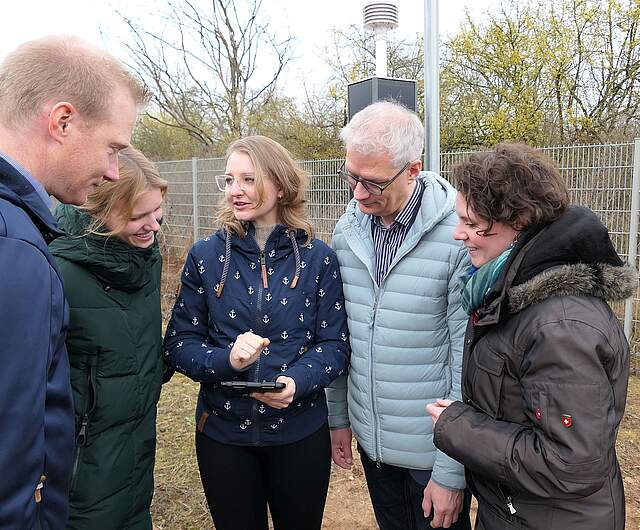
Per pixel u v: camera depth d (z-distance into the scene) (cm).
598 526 123
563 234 120
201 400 184
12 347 84
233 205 174
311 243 184
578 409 112
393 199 169
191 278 182
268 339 169
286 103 1148
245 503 180
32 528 97
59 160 108
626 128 960
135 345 159
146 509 171
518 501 129
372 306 180
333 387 207
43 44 107
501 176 125
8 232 88
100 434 153
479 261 139
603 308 120
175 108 1116
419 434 179
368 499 301
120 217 147
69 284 145
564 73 1013
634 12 933
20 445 85
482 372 132
